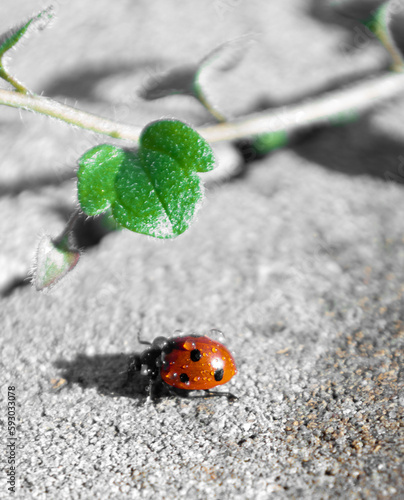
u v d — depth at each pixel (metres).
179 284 0.13
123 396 0.12
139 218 0.11
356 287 0.13
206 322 0.12
